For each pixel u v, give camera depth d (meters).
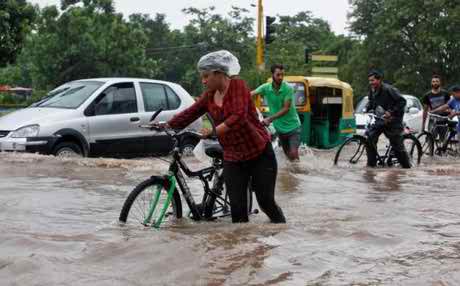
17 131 12.00
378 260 5.07
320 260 5.01
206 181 6.76
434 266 4.93
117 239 5.67
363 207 8.00
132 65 62.06
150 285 4.41
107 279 4.51
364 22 63.44
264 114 18.27
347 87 19.31
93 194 8.68
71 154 12.41
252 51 84.06
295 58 69.62
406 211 7.61
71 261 4.96
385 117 12.66
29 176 10.02
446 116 16.12
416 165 13.65
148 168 11.24
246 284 4.44
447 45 58.88
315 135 18.61
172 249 5.19
